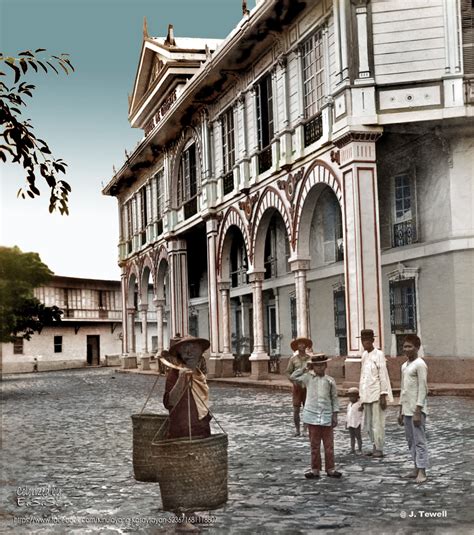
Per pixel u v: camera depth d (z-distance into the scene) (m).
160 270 36.19
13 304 27.17
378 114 16.72
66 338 51.03
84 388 26.88
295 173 20.53
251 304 31.22
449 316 17.77
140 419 6.91
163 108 35.91
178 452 5.84
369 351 9.27
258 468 8.62
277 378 24.14
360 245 16.59
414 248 18.77
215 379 25.33
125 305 43.59
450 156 17.27
